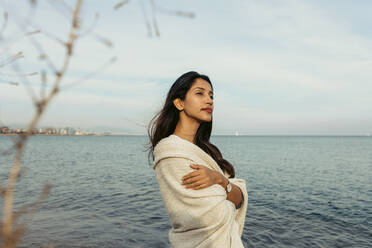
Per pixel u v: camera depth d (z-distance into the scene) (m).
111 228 7.57
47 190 0.42
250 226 8.31
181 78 2.13
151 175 19.67
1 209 6.93
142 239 6.88
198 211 1.71
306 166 27.45
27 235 6.50
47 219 7.97
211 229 1.69
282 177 19.56
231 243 1.76
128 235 7.11
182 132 2.13
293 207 10.80
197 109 2.04
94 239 6.69
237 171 22.98
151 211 9.59
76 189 13.45
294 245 6.92
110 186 14.66
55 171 20.42
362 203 11.58
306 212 10.03
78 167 23.70
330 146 81.88
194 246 1.72
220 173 1.93
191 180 1.76
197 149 1.96
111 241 6.64
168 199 1.84
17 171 0.38
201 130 2.36
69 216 8.51
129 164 27.56
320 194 13.51
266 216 9.45
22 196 11.27
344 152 52.94
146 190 13.66
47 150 49.44
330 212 10.06
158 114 2.35
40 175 17.83
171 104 2.16
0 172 18.19
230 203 1.92
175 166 1.84
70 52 0.40
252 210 10.30
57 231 7.02
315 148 69.56
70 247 6.09
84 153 43.38
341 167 26.69
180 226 1.81
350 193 13.87
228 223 1.73
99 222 8.06
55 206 9.77
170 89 2.18
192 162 1.87
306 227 8.30
